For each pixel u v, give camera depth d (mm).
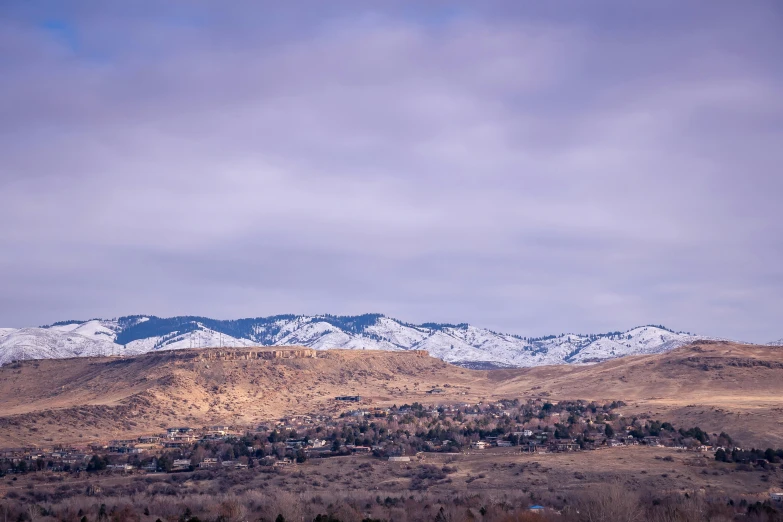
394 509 195875
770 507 177375
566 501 196750
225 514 190625
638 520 174250
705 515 178125
